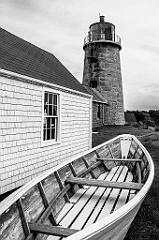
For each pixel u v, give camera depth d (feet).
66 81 30.22
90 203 12.91
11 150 18.43
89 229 6.03
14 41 27.81
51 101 24.88
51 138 25.21
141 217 12.73
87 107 34.96
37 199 10.57
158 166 24.84
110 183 13.00
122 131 62.90
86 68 83.97
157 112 170.19
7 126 17.97
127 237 10.82
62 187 13.03
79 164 16.87
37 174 21.93
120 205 12.59
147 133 58.80
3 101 17.52
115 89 80.64
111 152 23.36
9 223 8.15
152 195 16.16
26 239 8.18
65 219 11.10
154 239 10.76
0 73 17.04
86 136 34.81
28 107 20.42
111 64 80.69
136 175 17.20
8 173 18.10
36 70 23.95
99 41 79.30
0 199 17.04
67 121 28.22
